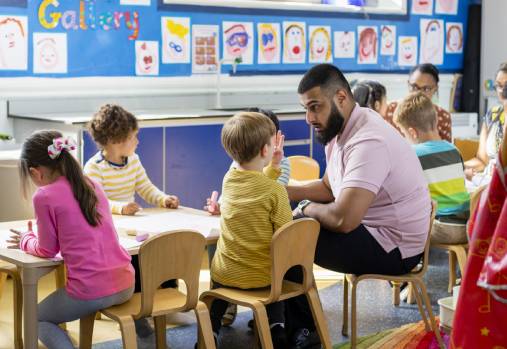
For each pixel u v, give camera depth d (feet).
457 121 23.30
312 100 9.77
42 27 15.67
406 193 9.88
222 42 18.84
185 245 8.54
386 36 22.57
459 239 12.16
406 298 12.87
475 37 24.30
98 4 16.47
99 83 16.71
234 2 18.94
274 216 9.23
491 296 4.42
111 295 8.59
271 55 19.93
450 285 13.12
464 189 12.38
